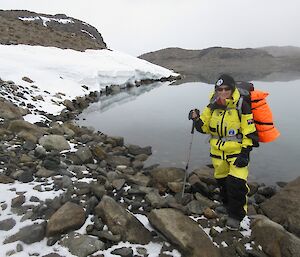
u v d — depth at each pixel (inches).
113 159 284.7
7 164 230.1
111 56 1058.1
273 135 165.8
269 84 868.0
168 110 533.0
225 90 164.7
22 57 677.9
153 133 394.9
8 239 155.7
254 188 242.1
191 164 296.2
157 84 969.5
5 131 293.0
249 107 164.1
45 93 524.4
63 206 173.2
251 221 189.8
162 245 162.9
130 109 540.7
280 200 205.9
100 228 167.8
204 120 181.5
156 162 299.4
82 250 152.0
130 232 165.6
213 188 232.8
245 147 165.9
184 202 205.2
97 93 670.5
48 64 679.1
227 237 173.0
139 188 221.8
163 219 168.9
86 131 366.9
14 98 431.8
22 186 203.9
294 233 183.6
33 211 176.9
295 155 326.0
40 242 157.6
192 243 155.8
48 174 222.4
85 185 211.6
